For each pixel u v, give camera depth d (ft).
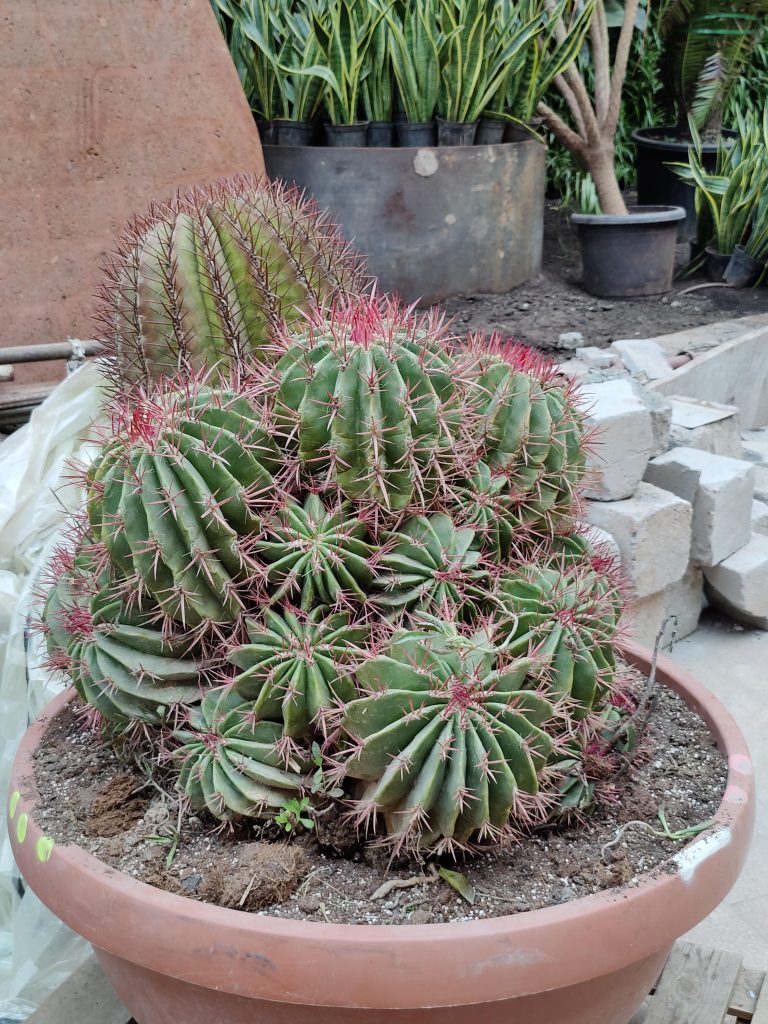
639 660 5.19
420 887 3.57
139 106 11.46
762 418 14.76
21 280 10.85
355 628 3.68
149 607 3.96
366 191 13.60
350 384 3.76
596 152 16.33
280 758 3.65
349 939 3.11
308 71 13.21
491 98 14.49
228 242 5.32
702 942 6.26
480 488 4.15
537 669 3.73
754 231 15.79
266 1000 3.21
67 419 7.53
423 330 4.25
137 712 3.95
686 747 4.55
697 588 9.89
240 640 3.84
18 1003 5.01
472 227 14.40
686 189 19.34
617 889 3.44
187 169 11.99
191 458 3.62
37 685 5.65
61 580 4.45
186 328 5.35
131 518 3.58
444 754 3.31
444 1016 3.23
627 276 15.29
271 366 4.84
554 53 14.93
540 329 13.87
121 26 11.20
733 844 3.77
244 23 13.73
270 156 14.06
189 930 3.22
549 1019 3.39
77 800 4.07
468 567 3.88
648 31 20.65
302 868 3.61
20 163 10.71
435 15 13.91
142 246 5.38
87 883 3.46
